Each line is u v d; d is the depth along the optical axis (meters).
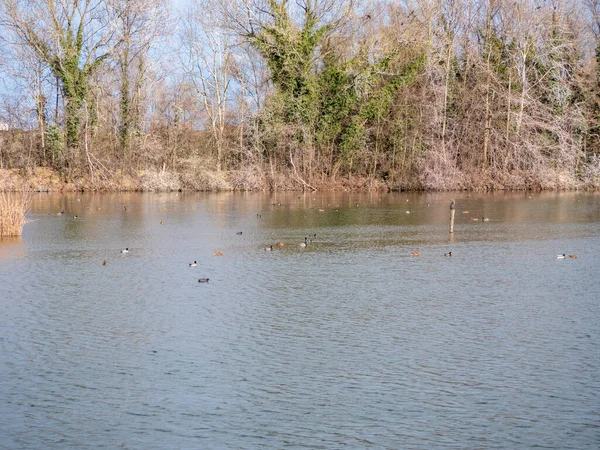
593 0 72.56
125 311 18.25
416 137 64.06
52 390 12.99
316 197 55.50
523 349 15.36
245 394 12.88
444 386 13.26
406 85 63.78
